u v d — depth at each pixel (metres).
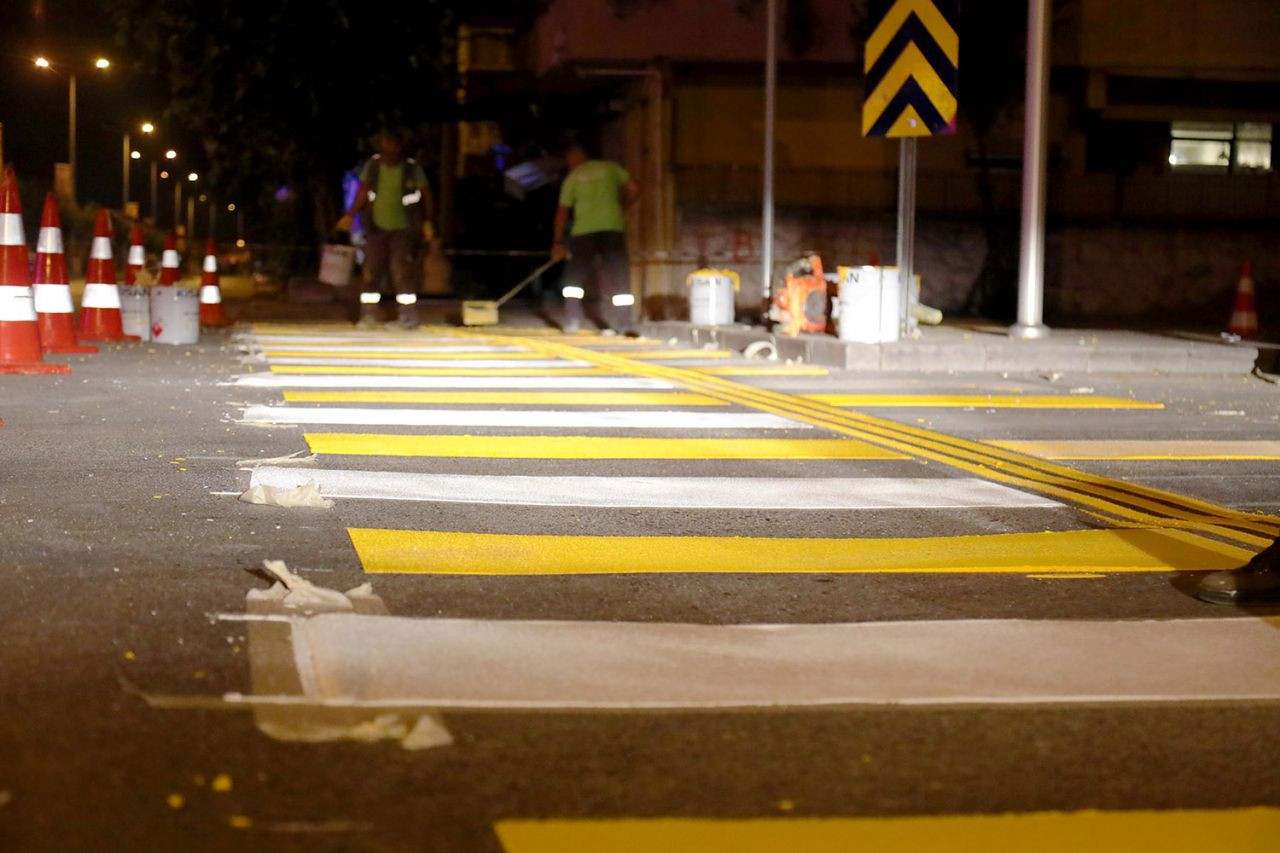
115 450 14.45
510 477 13.76
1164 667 8.05
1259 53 43.91
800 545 11.23
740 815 5.91
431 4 53.00
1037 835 5.79
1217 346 27.97
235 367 23.94
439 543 10.77
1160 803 6.16
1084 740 6.90
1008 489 13.88
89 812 5.66
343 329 36.06
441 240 59.16
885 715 7.17
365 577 9.62
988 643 8.45
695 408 19.83
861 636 8.54
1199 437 17.67
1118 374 26.56
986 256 44.84
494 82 52.44
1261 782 6.42
